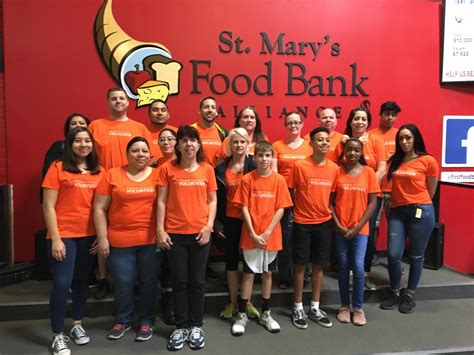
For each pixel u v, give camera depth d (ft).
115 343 8.61
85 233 8.27
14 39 12.15
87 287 8.69
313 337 9.00
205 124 11.07
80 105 12.57
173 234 8.50
